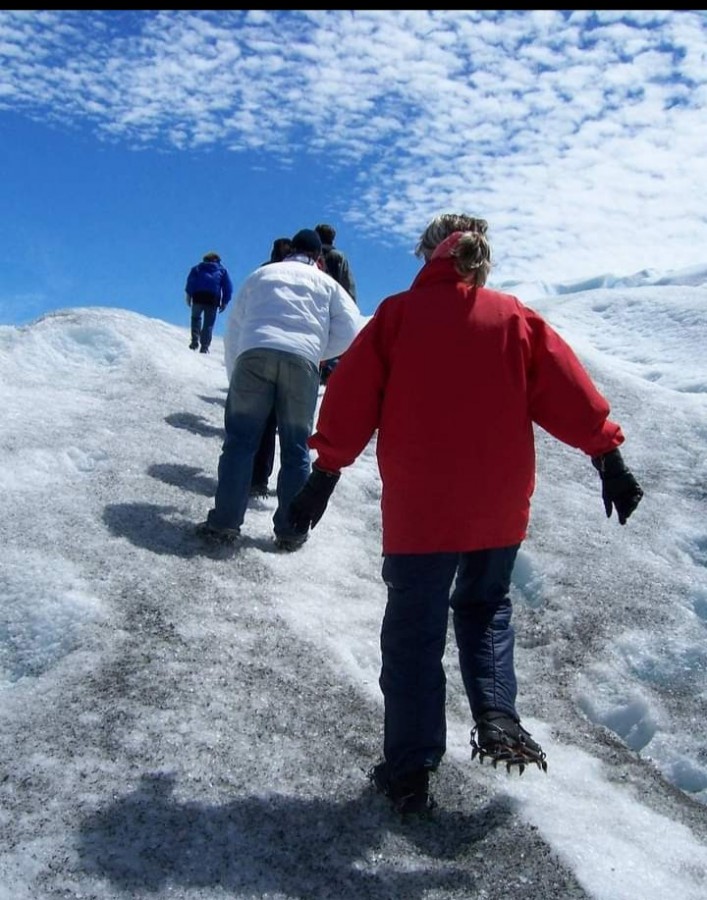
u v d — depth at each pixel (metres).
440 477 2.82
